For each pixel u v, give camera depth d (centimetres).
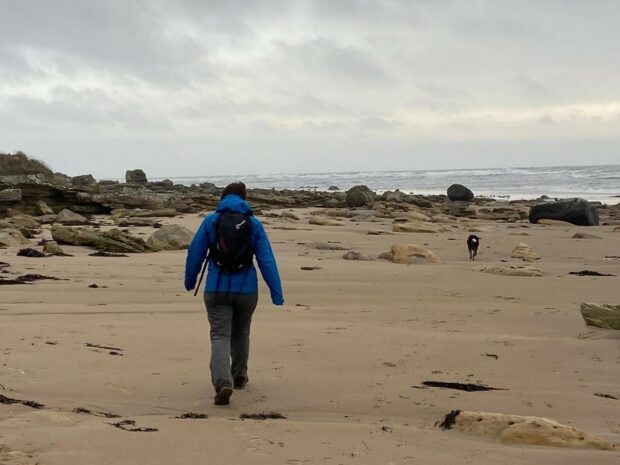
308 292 1130
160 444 382
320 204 4562
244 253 527
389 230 2488
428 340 766
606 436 452
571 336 822
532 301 1073
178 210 3559
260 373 607
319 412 498
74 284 1119
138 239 1708
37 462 342
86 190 4019
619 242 2111
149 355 646
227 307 531
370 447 397
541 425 427
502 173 13750
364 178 14300
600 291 1166
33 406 464
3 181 3158
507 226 2891
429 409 512
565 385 602
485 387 581
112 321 812
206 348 683
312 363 648
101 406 484
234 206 538
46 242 1594
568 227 2848
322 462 366
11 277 1174
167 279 1204
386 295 1112
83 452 361
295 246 1894
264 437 407
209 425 432
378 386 574
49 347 649
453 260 1672
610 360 701
